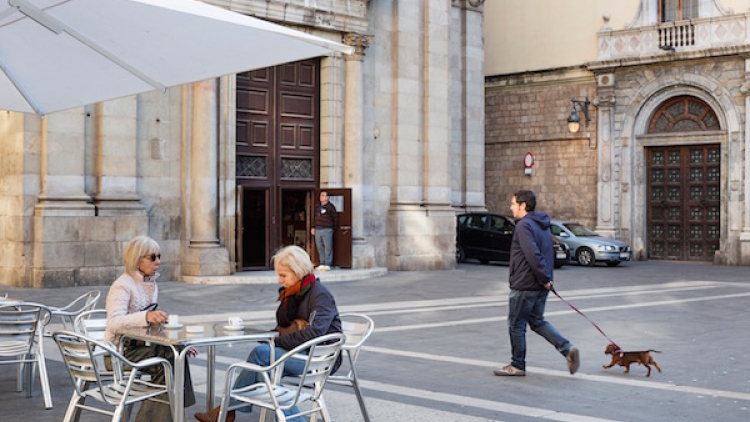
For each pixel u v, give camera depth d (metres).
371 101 23.08
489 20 34.31
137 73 6.92
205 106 19.31
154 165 18.97
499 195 34.00
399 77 23.55
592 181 31.61
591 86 31.73
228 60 6.73
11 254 17.34
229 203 19.78
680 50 29.47
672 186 30.45
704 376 9.03
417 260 23.67
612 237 30.91
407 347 10.85
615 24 31.12
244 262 21.27
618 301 16.47
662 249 30.70
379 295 17.17
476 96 27.81
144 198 18.81
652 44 30.22
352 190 22.34
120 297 6.52
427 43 24.08
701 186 29.86
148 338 5.86
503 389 8.23
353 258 22.06
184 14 5.86
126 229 18.03
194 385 8.24
